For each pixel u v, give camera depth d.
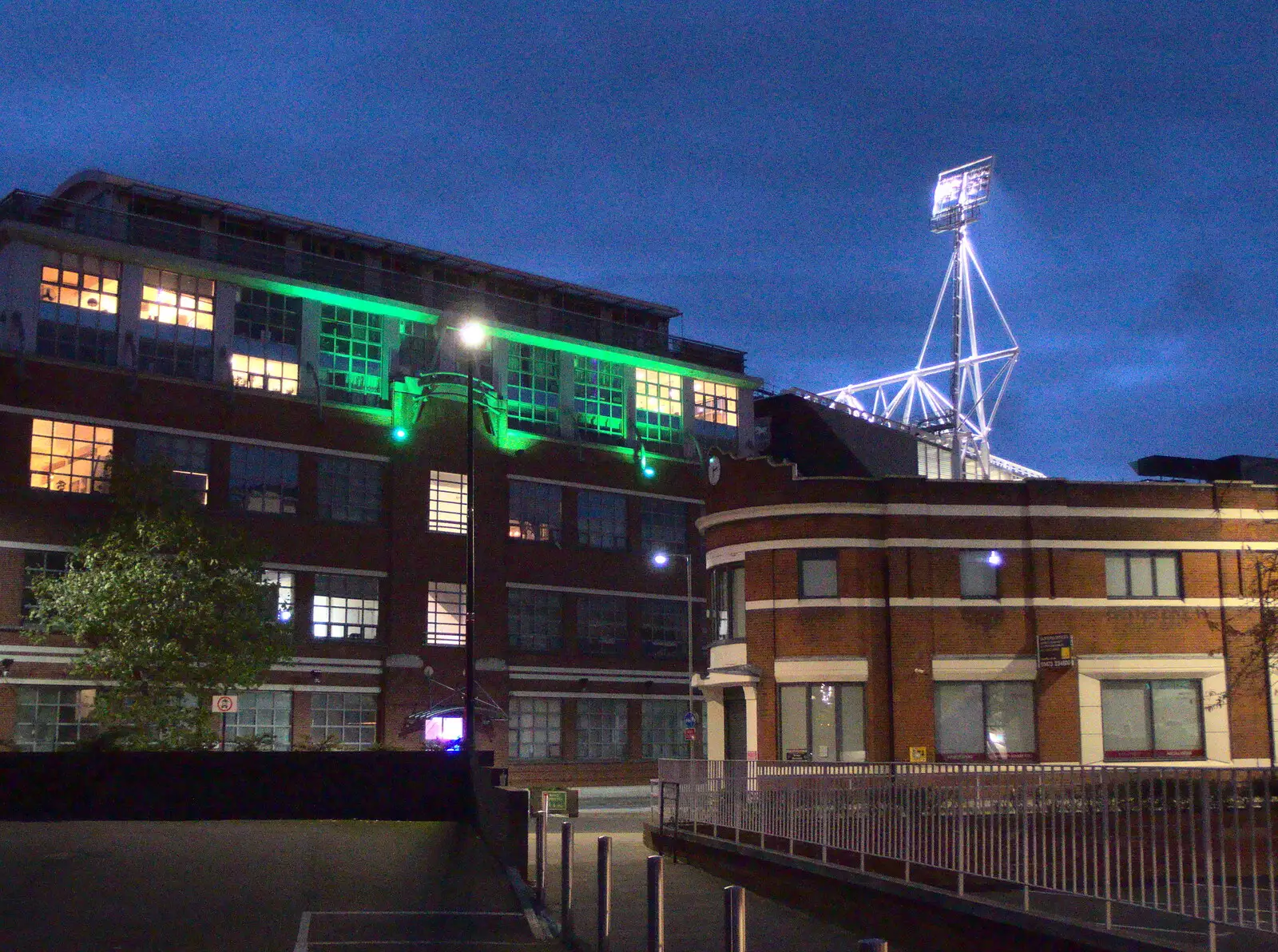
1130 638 39.09
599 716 68.62
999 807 15.49
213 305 59.28
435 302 67.81
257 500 58.59
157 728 47.03
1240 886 11.88
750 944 16.84
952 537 39.47
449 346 66.00
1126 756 38.59
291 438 59.84
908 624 38.94
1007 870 15.22
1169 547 39.56
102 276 56.53
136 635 45.34
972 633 39.00
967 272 83.50
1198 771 12.56
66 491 53.44
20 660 51.34
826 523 39.66
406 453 62.97
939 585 39.22
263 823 31.00
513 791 22.36
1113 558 39.72
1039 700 38.66
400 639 61.41
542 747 66.19
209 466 57.41
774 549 40.03
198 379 58.09
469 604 38.47
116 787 31.88
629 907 20.28
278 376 60.62
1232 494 40.00
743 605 41.22
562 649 67.44
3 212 55.94
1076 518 39.62
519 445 67.25
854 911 18.05
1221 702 38.25
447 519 64.06
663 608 71.94
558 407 69.94
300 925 16.72
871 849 19.06
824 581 39.62
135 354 56.31
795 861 20.38
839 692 39.03
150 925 16.47
